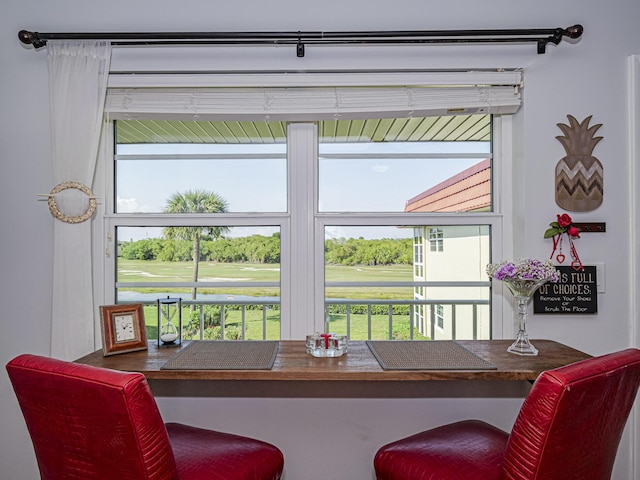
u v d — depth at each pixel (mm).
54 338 1603
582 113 1668
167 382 1694
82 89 1617
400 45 1669
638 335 1641
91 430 875
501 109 1683
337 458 1702
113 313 1432
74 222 1612
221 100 1661
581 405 860
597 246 1655
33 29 1687
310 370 1246
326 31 1674
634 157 1653
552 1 1686
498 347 1506
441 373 1235
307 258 1766
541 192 1658
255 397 1697
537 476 872
